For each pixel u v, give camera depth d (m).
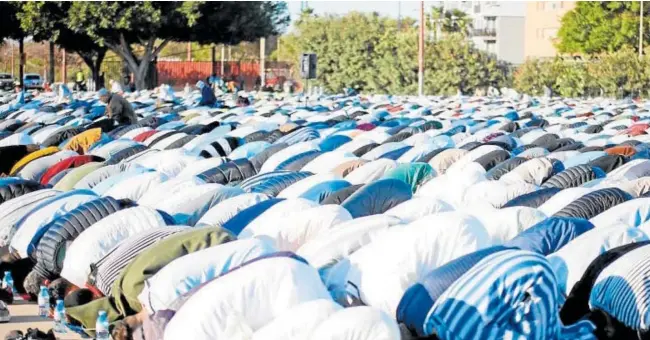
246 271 8.98
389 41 69.06
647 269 9.58
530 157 16.81
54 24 61.81
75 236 11.99
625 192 12.52
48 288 11.61
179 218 13.15
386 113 33.56
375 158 18.30
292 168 17.47
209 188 13.62
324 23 71.69
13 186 14.42
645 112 37.31
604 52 73.12
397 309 9.52
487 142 20.50
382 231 10.78
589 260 10.07
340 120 28.70
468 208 11.55
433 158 17.94
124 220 11.71
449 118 31.38
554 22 89.81
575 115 34.78
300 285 8.95
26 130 25.83
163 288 9.70
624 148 18.89
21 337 10.67
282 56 99.69
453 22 84.25
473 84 67.06
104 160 18.20
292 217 11.51
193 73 82.12
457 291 9.12
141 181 14.66
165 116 31.23
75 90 62.22
